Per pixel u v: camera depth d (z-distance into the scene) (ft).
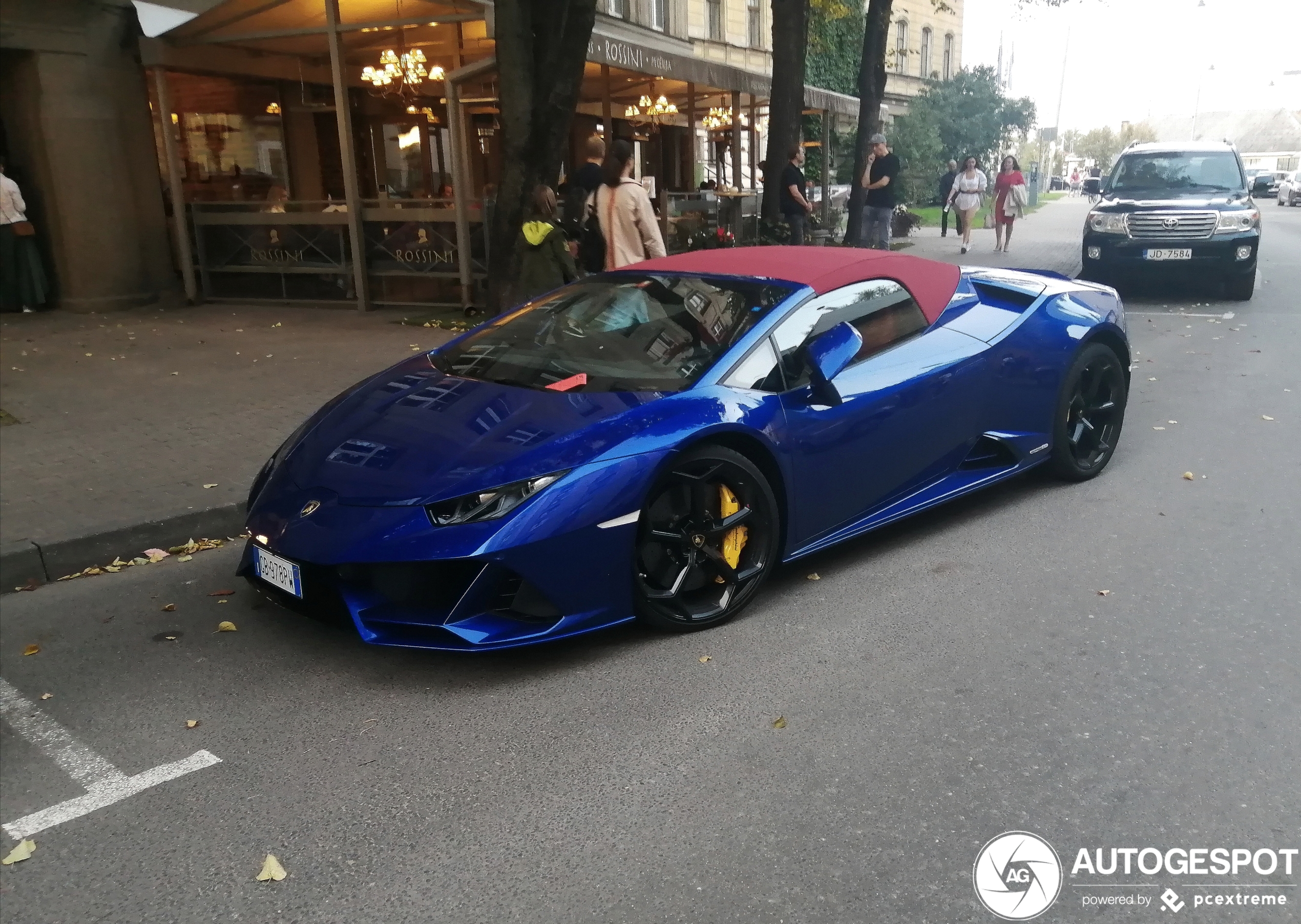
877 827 8.30
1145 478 17.74
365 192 50.75
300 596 11.01
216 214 40.68
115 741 9.96
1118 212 38.99
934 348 14.74
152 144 41.11
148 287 41.39
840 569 13.98
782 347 13.00
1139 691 10.48
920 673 10.93
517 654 11.57
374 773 9.25
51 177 38.17
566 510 10.55
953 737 9.66
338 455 11.73
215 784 9.16
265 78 45.01
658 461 11.16
